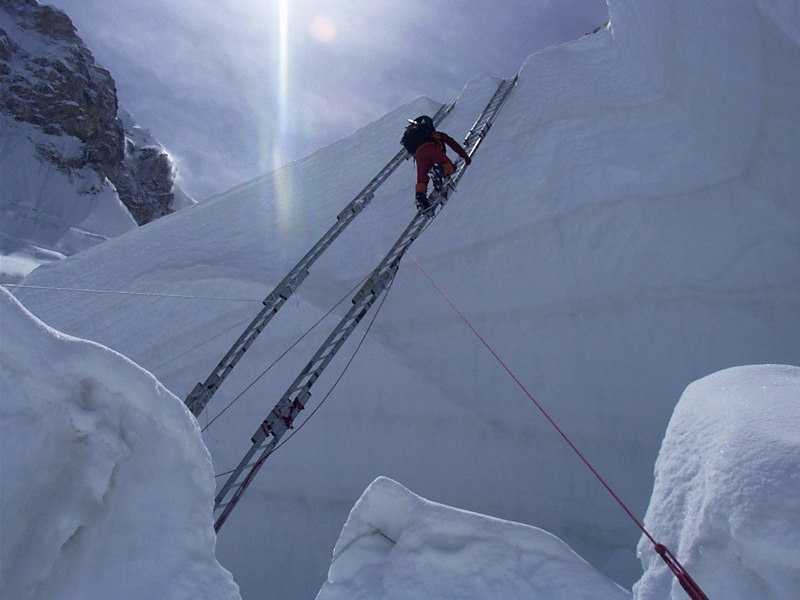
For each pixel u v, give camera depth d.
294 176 11.41
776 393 1.76
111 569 1.53
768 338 5.48
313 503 5.69
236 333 7.41
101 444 1.51
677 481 1.83
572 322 6.36
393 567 2.38
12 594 1.33
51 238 48.31
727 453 1.58
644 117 8.09
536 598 2.13
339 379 6.43
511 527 2.37
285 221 9.80
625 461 5.34
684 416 1.99
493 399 6.06
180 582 1.61
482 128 8.72
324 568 5.25
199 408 4.55
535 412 5.88
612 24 10.72
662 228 6.59
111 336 8.52
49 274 11.30
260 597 5.27
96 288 10.09
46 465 1.42
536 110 9.25
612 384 5.83
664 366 5.75
